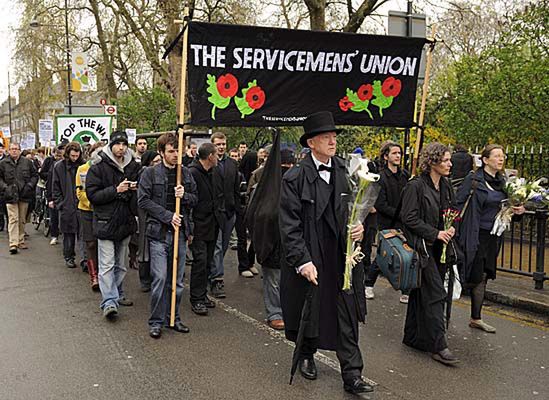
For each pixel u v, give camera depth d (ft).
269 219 19.31
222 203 22.56
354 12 49.26
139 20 65.00
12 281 26.91
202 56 19.42
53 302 23.21
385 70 21.38
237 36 19.56
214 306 22.70
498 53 35.70
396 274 16.40
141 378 15.46
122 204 21.02
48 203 36.63
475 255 18.67
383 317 21.22
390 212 22.20
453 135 40.01
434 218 16.52
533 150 31.63
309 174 14.35
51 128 62.54
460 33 59.72
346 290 14.28
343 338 14.44
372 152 45.98
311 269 13.76
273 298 20.01
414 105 22.02
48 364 16.43
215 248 24.21
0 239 39.99
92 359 16.84
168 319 19.84
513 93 34.35
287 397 14.26
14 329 19.66
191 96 19.51
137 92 70.79
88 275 28.25
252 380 15.34
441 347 16.58
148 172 18.83
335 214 14.38
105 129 44.68
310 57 20.40
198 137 41.50
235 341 18.49
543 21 34.12
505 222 18.65
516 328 19.94
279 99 20.35
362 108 21.38
